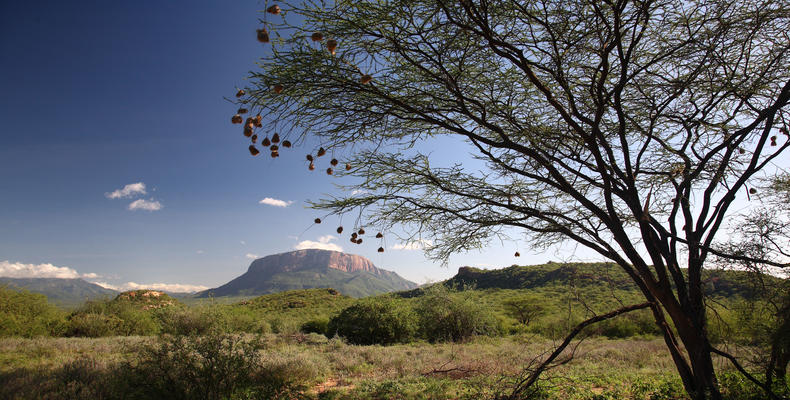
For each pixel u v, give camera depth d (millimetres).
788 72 4230
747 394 4590
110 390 6109
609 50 3469
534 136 4469
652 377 7199
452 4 3279
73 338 15367
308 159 3498
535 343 12742
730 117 4379
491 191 4953
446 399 6023
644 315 17953
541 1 3400
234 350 6680
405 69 3805
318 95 3600
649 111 4824
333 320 20188
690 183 4605
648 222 4102
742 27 3926
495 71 4043
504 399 4672
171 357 6340
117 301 20969
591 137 3979
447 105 4227
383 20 3189
